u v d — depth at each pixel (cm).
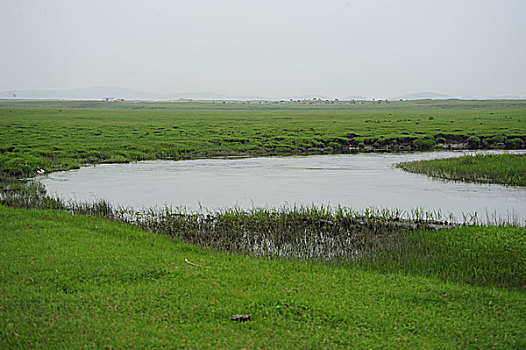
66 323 886
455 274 1259
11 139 4869
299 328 882
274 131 6116
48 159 3981
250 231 1777
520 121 7069
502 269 1273
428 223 1869
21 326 870
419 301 1018
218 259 1338
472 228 1680
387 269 1302
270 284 1120
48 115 9156
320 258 1434
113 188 2916
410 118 8338
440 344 826
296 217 1944
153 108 16275
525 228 1661
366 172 3531
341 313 943
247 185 2991
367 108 15888
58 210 2117
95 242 1438
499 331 874
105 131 5888
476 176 3109
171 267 1226
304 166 3916
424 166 3519
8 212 1811
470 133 5650
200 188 2891
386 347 814
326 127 6581
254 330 873
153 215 2077
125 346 805
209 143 5138
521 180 2878
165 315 929
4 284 1070
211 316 927
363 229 1783
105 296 1015
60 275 1129
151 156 4494
